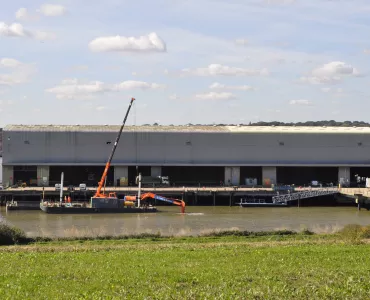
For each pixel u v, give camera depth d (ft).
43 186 320.50
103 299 87.81
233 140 339.36
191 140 336.90
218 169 378.12
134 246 150.41
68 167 356.79
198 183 353.51
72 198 300.61
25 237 174.81
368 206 288.10
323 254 128.16
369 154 345.10
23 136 328.29
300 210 281.74
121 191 301.22
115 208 263.90
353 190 305.12
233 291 91.40
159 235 187.32
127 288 94.63
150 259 123.34
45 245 161.58
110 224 228.43
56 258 125.59
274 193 307.37
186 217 251.60
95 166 353.72
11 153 327.26
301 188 322.96
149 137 335.06
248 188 323.57
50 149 329.52
